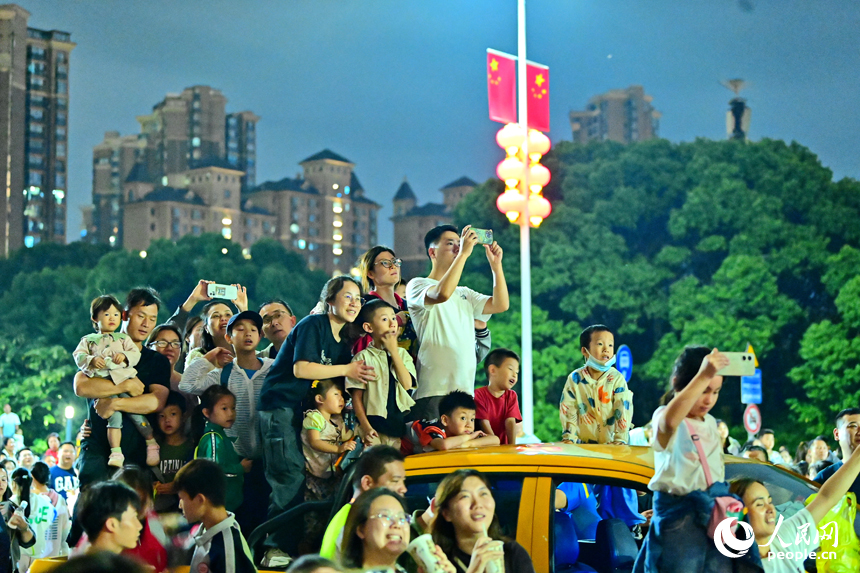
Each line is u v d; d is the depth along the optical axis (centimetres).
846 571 472
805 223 4359
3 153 10856
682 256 4206
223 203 13125
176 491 442
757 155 4350
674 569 386
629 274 4184
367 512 361
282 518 491
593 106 13912
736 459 511
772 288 3944
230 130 15750
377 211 15012
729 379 3797
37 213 11369
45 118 11562
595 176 4500
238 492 579
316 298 6112
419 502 453
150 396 596
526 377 1919
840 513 481
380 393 565
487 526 388
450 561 387
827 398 3722
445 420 550
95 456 586
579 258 4316
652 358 4081
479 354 650
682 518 389
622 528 477
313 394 556
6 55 10981
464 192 13900
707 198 4206
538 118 1830
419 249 13838
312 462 555
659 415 394
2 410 4406
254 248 6200
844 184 4312
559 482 439
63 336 5044
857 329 3831
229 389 614
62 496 921
